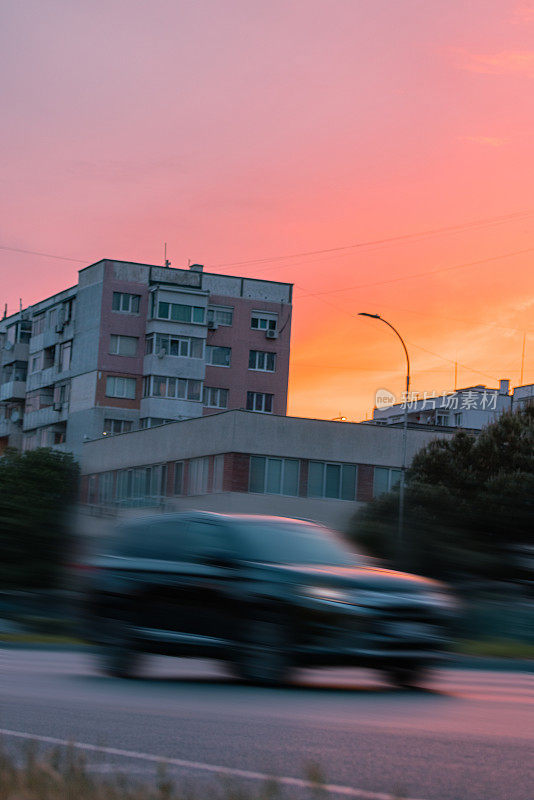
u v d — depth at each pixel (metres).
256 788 4.90
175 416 74.25
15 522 17.30
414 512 17.23
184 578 10.58
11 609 16.95
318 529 11.40
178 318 75.06
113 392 74.50
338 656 9.70
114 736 6.49
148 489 58.97
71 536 17.22
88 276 76.88
